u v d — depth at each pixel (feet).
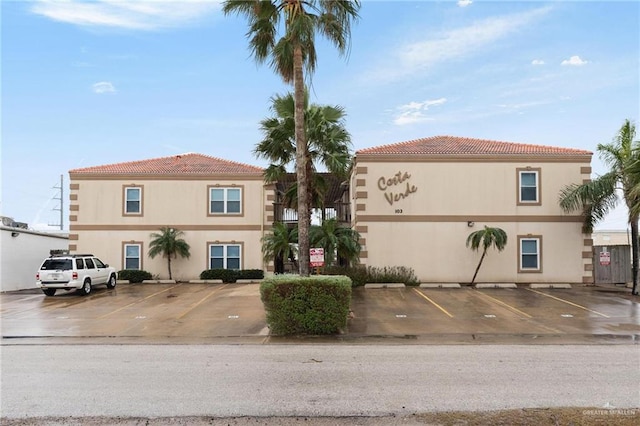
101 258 92.84
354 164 84.43
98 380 25.94
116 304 63.05
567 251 81.66
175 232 91.81
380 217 81.56
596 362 30.45
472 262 81.20
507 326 46.29
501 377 26.27
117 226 93.40
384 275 78.54
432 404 21.34
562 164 82.48
